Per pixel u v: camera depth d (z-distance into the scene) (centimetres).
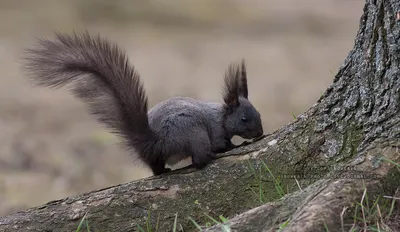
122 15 4294
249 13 4791
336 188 754
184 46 3784
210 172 937
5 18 3962
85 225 897
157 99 2692
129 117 991
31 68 967
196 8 4688
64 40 983
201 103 1127
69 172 1942
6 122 2428
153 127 1001
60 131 2347
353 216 727
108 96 995
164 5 4616
